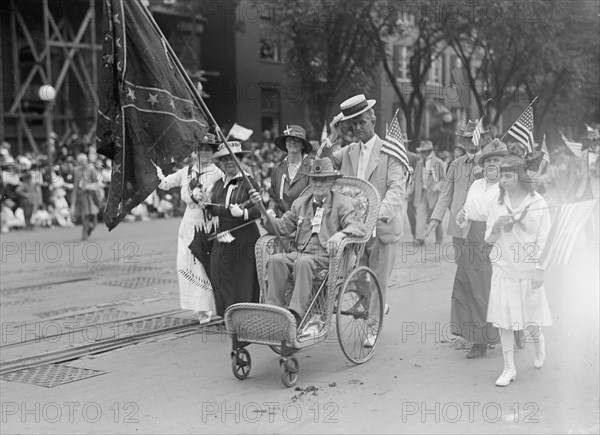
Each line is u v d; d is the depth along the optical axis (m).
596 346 7.04
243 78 27.97
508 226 5.93
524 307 5.97
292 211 6.70
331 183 6.57
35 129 24.91
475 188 6.64
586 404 5.52
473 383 6.08
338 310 6.36
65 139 24.58
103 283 10.88
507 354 6.04
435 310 8.73
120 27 5.57
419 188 14.44
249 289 7.60
